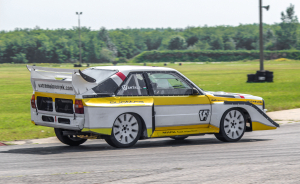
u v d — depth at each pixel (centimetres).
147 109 1234
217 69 11756
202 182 814
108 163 999
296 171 921
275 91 4119
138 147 1270
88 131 1141
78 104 1133
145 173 888
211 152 1176
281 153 1159
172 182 811
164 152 1172
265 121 1448
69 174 873
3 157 1088
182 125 1307
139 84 1241
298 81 5744
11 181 810
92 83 1163
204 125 1352
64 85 1165
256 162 1022
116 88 1194
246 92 3988
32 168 938
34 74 1257
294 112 2411
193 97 1321
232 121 1397
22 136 1551
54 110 1205
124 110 1191
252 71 9988
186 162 1018
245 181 827
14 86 5347
